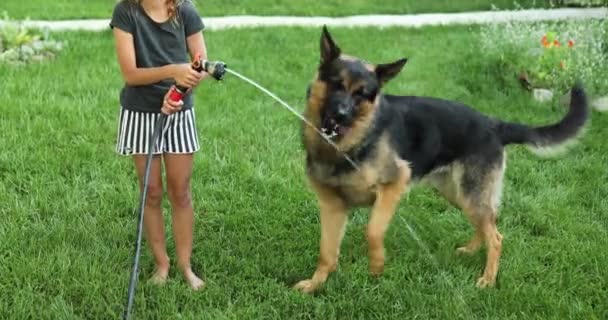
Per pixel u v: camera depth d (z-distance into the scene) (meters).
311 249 4.96
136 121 4.41
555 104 7.14
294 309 4.52
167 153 4.49
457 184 4.80
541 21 10.40
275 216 5.21
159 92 4.38
